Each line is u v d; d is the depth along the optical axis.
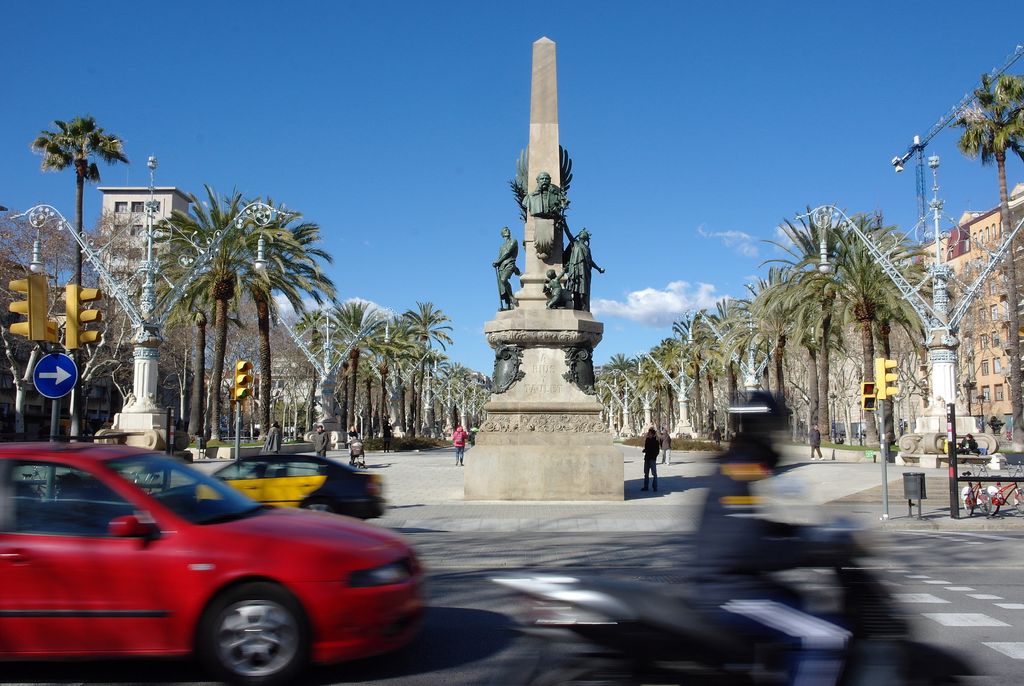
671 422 101.94
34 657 5.40
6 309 46.81
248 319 65.25
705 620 4.07
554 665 4.38
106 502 5.70
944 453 31.72
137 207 106.56
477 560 11.52
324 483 14.10
